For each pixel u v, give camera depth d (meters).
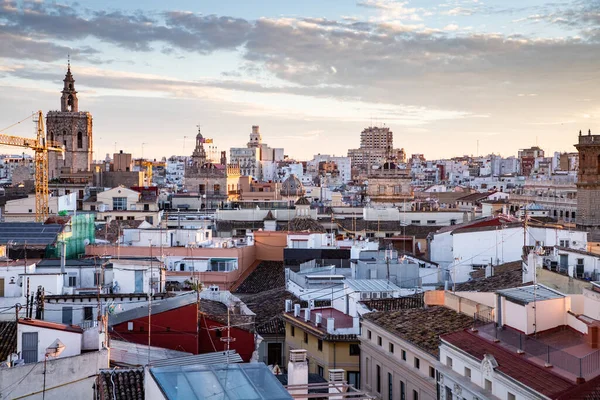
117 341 64.00
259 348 80.62
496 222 119.12
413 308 74.62
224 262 119.75
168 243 128.62
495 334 54.19
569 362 46.62
